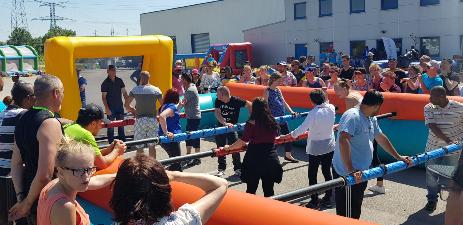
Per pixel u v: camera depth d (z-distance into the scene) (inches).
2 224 157.2
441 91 221.9
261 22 1441.9
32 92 160.6
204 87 488.7
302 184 278.1
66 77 347.6
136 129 280.7
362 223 105.3
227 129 254.2
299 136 241.8
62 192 97.4
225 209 119.6
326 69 467.2
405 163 181.0
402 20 959.0
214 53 1058.1
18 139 133.6
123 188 75.2
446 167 198.2
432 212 225.9
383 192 255.6
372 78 373.4
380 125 315.3
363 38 1026.1
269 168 206.8
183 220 78.8
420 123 297.6
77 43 351.9
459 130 224.4
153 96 280.4
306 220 108.0
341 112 335.0
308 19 1127.6
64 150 96.2
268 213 113.9
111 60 426.0
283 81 439.5
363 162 176.1
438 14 906.1
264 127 205.6
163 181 77.0
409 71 375.2
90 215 171.3
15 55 1503.4
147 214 74.7
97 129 176.9
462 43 882.8
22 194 135.3
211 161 338.6
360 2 1024.2
